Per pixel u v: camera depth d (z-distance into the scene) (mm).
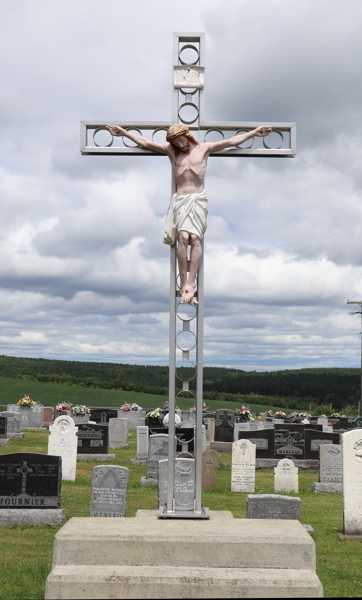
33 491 10789
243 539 5617
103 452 20062
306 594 5328
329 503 13969
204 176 6957
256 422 28891
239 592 5340
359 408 53344
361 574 8336
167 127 7207
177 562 5582
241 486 15359
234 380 76438
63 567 5531
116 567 5527
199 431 6688
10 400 47125
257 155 7219
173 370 6758
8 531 10227
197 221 6711
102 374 72562
